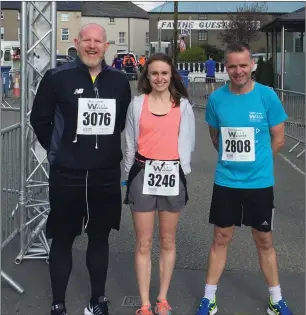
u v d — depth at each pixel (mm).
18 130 5105
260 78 20812
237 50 3537
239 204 3771
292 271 4738
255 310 4016
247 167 3672
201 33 61469
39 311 4004
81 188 3723
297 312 3969
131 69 35156
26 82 4770
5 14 62906
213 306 3918
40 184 5047
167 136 3660
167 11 60656
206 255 5160
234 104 3656
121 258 5074
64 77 3641
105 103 3684
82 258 5066
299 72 19375
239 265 4887
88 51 3602
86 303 4148
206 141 12289
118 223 3936
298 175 8711
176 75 3684
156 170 3689
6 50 32375
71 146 3676
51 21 4891
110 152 3729
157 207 3814
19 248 5266
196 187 7812
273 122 3670
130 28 72938
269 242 3836
